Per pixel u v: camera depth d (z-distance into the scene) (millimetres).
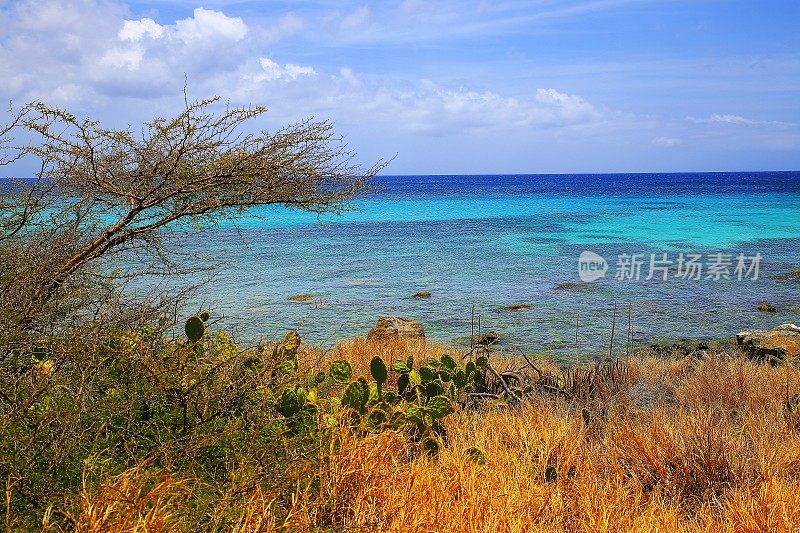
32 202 4941
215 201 5000
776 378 9164
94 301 4539
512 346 15773
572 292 23406
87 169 4938
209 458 3939
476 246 37688
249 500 3406
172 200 5133
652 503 4410
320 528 3586
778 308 20578
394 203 85562
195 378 4027
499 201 90438
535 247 37594
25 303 4055
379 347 11281
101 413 3639
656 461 5277
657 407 7734
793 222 54500
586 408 7121
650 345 15867
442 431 5457
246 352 4531
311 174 5133
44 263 4355
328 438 4258
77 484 3410
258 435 3963
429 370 5914
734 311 20156
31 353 3762
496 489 4273
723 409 7543
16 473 3090
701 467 5211
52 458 3275
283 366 4633
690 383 8789
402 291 23156
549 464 5137
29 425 3434
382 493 3926
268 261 29484
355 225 51031
